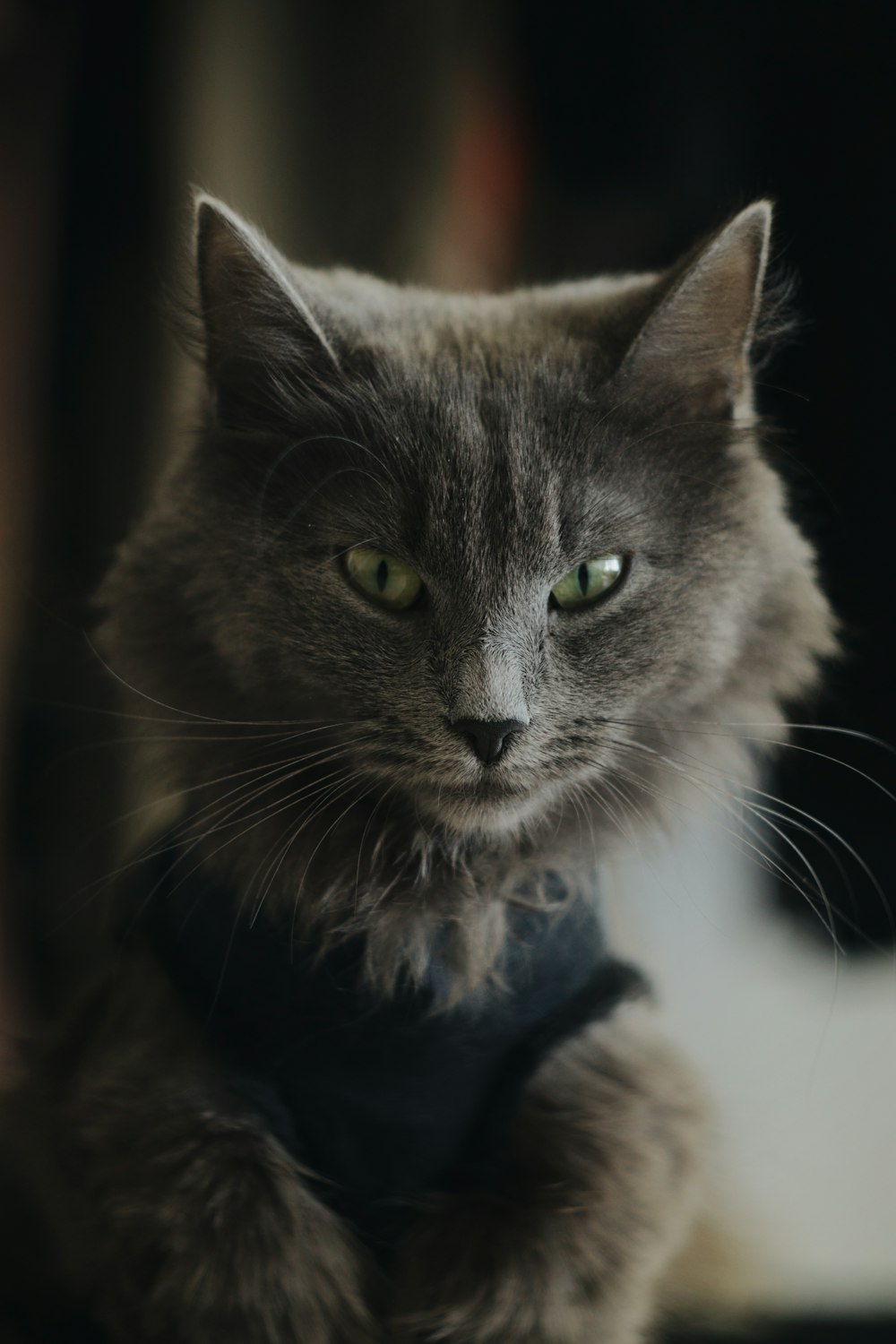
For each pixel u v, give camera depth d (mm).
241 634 436
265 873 440
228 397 442
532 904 445
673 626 440
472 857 449
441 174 718
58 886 625
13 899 626
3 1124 485
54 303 659
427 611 427
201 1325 434
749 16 675
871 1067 604
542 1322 438
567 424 432
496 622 421
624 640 435
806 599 464
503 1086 440
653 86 698
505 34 713
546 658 429
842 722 663
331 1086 435
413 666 426
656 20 692
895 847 665
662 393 442
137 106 663
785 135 676
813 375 663
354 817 447
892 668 661
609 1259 445
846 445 663
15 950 624
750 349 462
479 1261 438
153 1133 436
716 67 687
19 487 653
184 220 450
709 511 442
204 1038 437
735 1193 520
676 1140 461
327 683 433
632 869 497
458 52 712
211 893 442
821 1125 574
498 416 430
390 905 443
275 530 433
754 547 449
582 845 455
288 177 697
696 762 461
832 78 659
